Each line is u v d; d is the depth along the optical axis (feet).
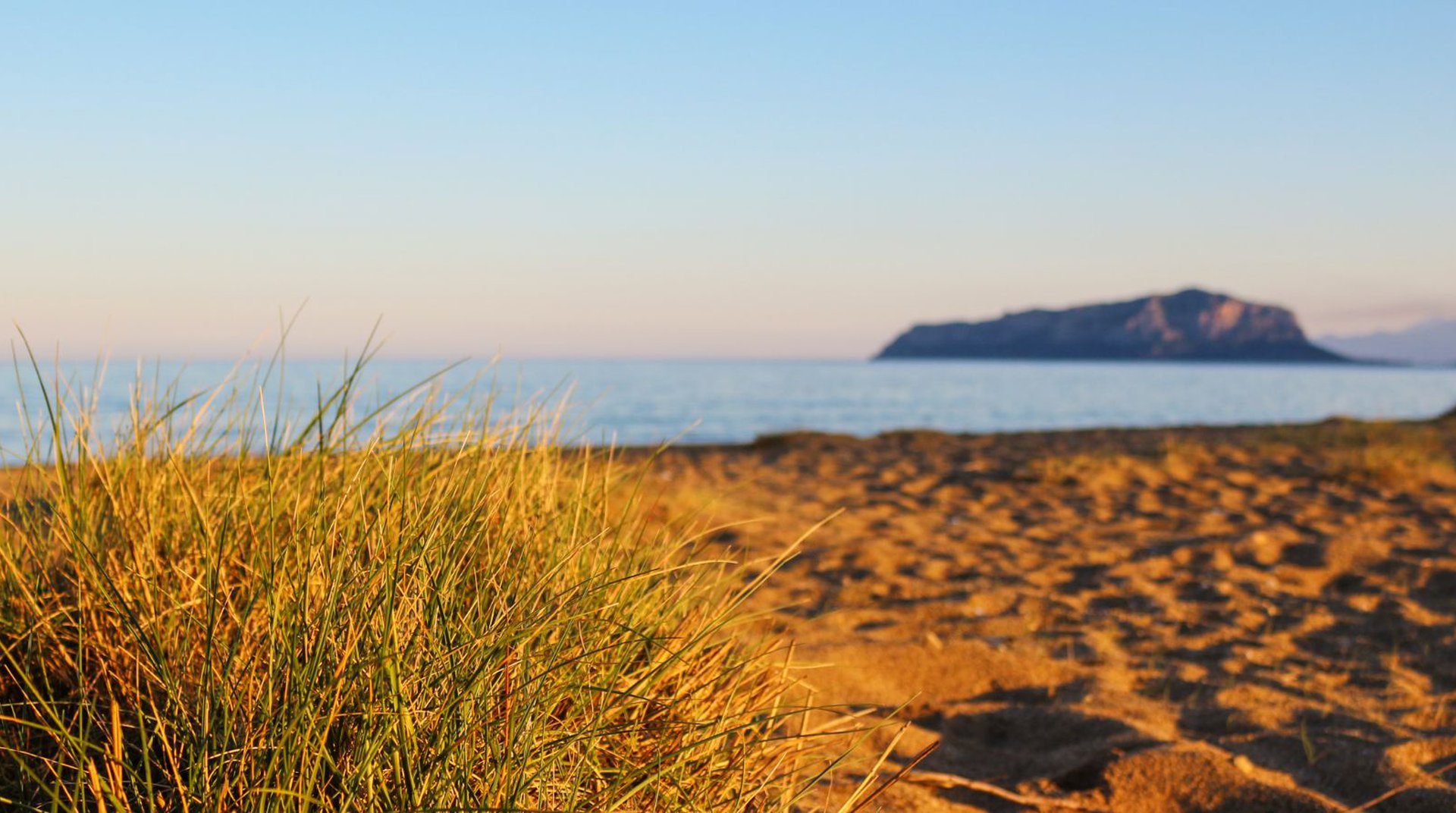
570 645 6.44
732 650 8.03
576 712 5.92
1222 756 9.30
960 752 9.86
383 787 4.97
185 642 5.96
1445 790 8.68
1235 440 41.52
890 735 9.92
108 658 6.20
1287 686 11.58
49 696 6.05
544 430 9.43
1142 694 11.42
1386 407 228.43
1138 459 31.09
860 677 11.55
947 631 13.60
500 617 5.85
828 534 19.65
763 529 19.49
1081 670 12.14
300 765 5.14
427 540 6.16
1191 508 23.25
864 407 200.85
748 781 6.63
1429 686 11.59
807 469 30.58
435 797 4.96
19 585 6.66
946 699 11.32
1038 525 21.45
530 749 5.27
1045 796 8.80
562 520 8.27
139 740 5.79
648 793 6.00
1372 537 19.45
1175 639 13.43
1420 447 32.81
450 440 8.54
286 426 7.95
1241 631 13.83
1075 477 27.48
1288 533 19.92
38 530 7.02
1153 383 444.55
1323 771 9.31
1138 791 8.83
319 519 6.53
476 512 6.99
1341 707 10.85
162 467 7.75
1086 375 642.63
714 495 22.47
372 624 5.60
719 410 176.86
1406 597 15.43
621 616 7.00
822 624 13.58
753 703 7.62
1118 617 14.42
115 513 7.15
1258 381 515.09
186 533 7.23
